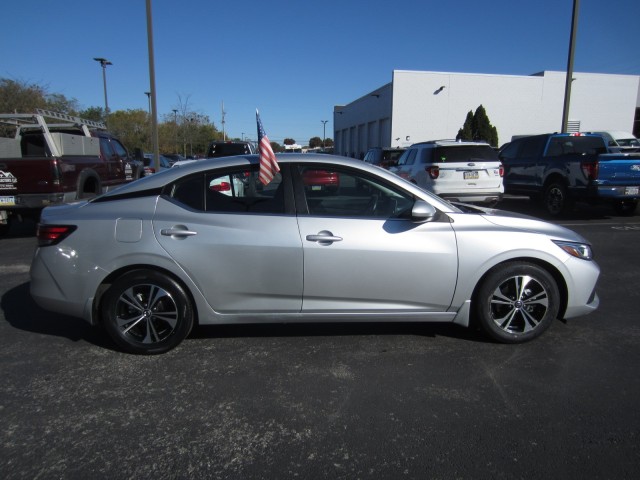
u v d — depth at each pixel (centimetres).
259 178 385
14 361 378
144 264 374
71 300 376
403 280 384
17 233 973
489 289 393
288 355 389
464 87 3584
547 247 393
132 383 344
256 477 249
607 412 307
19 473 250
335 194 390
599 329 443
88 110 4816
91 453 267
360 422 297
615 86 3759
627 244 822
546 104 3688
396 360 380
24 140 977
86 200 409
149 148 4112
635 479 246
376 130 4228
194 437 282
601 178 1000
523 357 385
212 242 371
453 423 296
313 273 378
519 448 271
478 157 1064
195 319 401
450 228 389
